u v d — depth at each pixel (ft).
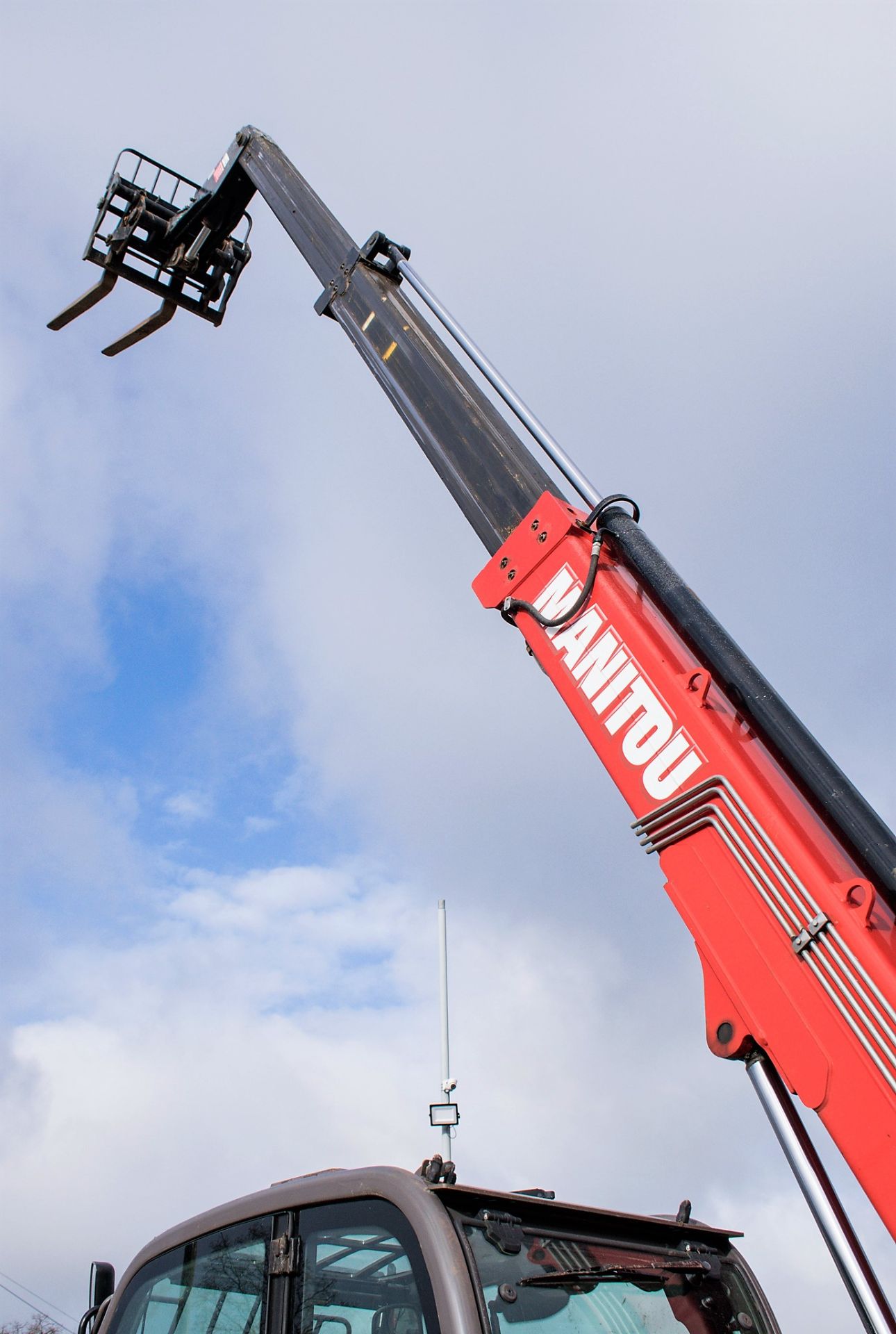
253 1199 10.55
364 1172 9.55
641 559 10.32
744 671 9.17
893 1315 6.91
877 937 7.60
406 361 14.80
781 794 8.80
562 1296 9.12
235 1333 9.86
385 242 16.07
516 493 12.59
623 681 10.00
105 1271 12.40
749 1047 8.18
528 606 11.26
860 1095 7.26
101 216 20.44
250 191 20.38
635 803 9.47
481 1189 9.16
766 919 8.21
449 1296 8.14
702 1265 10.45
